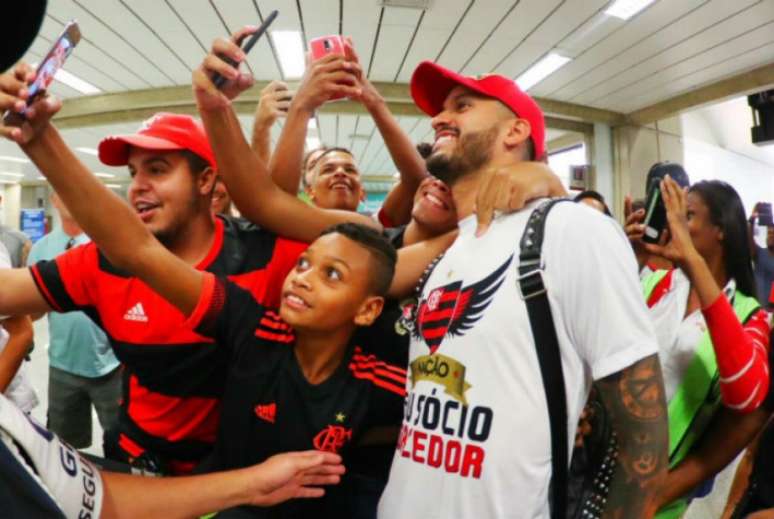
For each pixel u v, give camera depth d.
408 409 0.88
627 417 0.73
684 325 1.23
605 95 7.69
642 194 8.83
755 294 1.30
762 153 11.33
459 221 1.05
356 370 0.95
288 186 1.19
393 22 5.23
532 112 1.01
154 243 0.91
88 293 1.12
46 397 3.95
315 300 0.88
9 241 3.29
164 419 1.14
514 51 5.94
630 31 5.34
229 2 4.82
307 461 0.82
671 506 1.16
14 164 13.48
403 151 1.44
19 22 0.39
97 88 7.50
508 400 0.74
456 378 0.80
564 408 0.73
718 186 1.32
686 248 1.08
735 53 5.95
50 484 0.60
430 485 0.79
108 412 2.60
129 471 1.12
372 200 17.70
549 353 0.74
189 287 0.92
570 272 0.75
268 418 0.91
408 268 1.10
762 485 1.08
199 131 1.17
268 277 1.18
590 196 1.44
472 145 0.99
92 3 4.82
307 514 0.94
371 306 0.93
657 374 0.74
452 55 6.11
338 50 1.19
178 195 1.13
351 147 12.40
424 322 0.89
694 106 7.46
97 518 0.66
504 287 0.79
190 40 5.70
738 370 1.03
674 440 1.16
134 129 9.16
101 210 0.85
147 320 1.07
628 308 0.74
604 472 0.77
